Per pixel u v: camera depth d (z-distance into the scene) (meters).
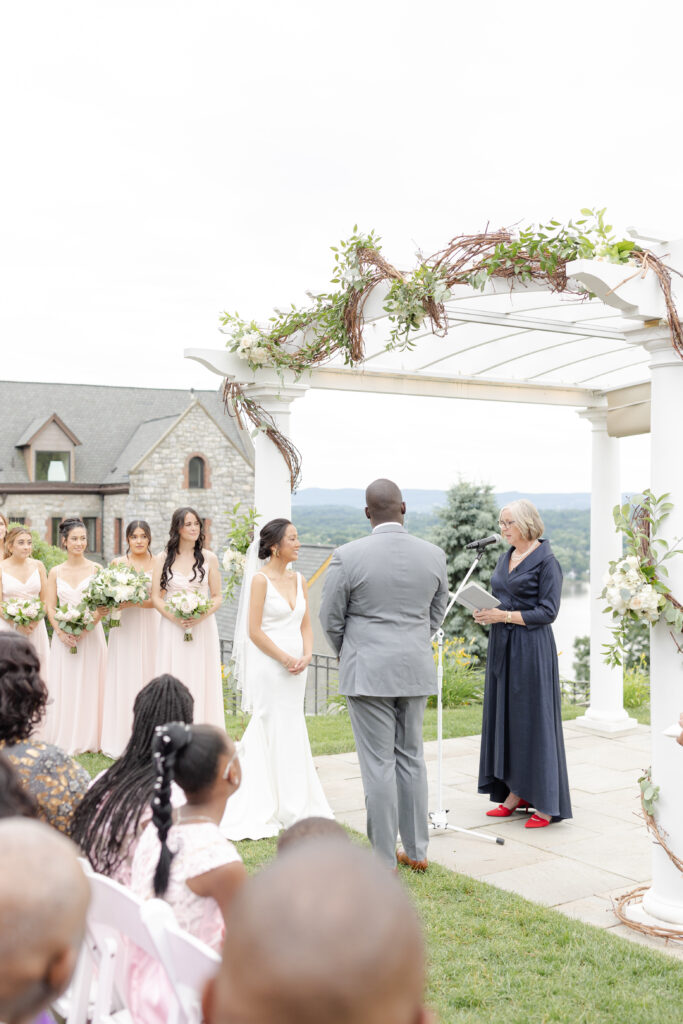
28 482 42.91
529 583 5.61
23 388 46.78
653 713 4.16
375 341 6.28
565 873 4.80
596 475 8.42
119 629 7.09
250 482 43.94
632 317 4.05
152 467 42.22
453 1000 3.32
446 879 4.56
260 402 6.25
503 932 3.94
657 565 4.06
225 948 0.71
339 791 6.31
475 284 4.54
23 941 1.02
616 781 6.70
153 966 2.21
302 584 5.60
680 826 4.06
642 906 4.23
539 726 5.52
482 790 5.88
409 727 4.62
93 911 2.07
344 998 0.65
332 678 24.12
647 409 7.49
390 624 4.50
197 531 6.84
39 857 1.06
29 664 2.80
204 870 2.22
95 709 7.25
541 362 7.27
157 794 2.24
